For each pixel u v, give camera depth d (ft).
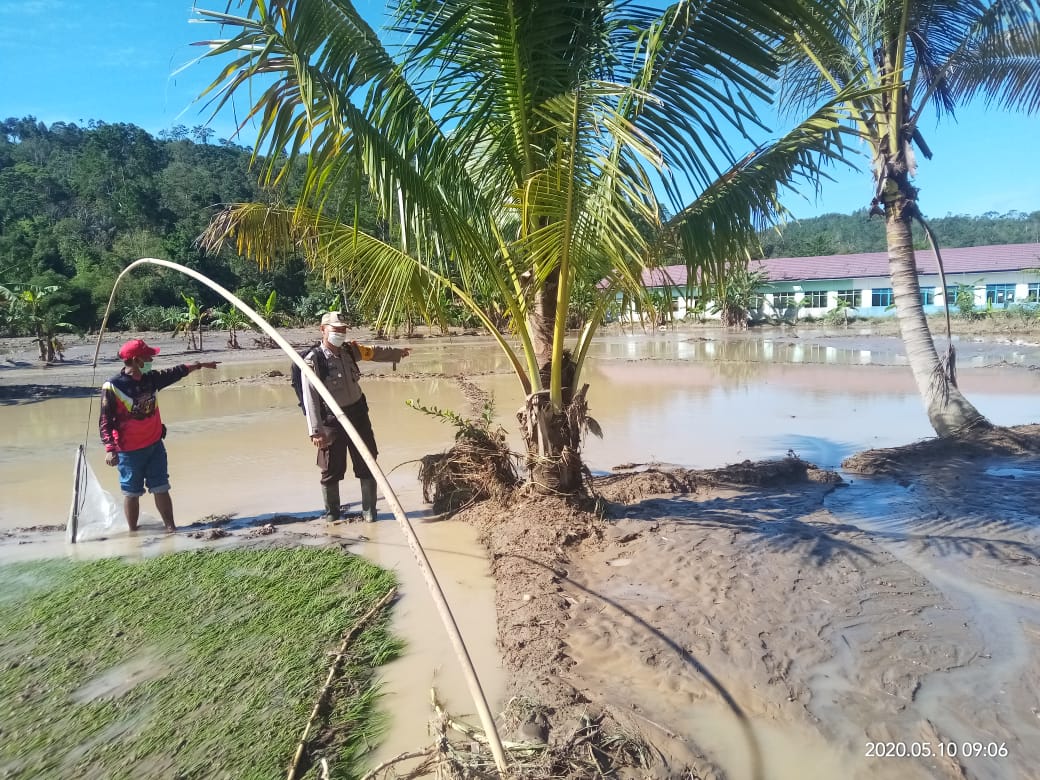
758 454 26.55
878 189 27.37
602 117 12.00
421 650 11.48
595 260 15.33
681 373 56.65
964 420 26.37
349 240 18.02
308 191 11.90
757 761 8.45
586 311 18.56
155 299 167.94
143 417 17.78
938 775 8.08
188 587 14.28
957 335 96.43
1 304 87.25
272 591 13.99
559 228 14.62
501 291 16.63
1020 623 11.70
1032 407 36.42
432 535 17.60
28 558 16.40
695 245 15.11
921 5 23.89
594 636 11.52
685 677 10.23
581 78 13.34
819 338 102.22
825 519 17.31
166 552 16.66
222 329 126.21
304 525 18.79
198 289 173.68
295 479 24.20
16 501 22.07
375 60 12.98
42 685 10.59
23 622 12.78
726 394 43.73
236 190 245.24
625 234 13.78
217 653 11.50
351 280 18.81
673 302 16.53
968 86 26.35
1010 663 10.46
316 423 17.78
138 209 225.35
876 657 10.69
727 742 8.82
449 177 14.87
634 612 12.32
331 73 11.87
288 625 12.47
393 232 14.89
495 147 15.51
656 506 18.70
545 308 18.07
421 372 60.85
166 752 8.91
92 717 9.71
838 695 9.77
